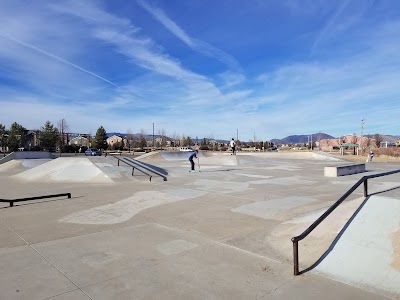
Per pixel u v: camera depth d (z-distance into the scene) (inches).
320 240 217.9
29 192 490.6
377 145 3361.2
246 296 151.5
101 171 636.1
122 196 438.6
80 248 222.1
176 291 156.6
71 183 586.2
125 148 3213.6
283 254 207.6
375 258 175.9
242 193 463.8
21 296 151.4
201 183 576.4
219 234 256.4
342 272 174.1
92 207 367.9
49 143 2623.0
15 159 1103.6
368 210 213.3
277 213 333.1
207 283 165.5
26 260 198.7
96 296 151.6
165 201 403.2
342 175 728.3
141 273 178.2
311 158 1482.5
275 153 1603.1
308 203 386.0
